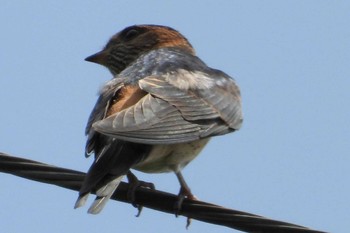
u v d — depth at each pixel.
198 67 14.68
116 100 13.06
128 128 12.17
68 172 11.90
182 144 13.39
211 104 13.79
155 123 12.55
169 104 13.09
